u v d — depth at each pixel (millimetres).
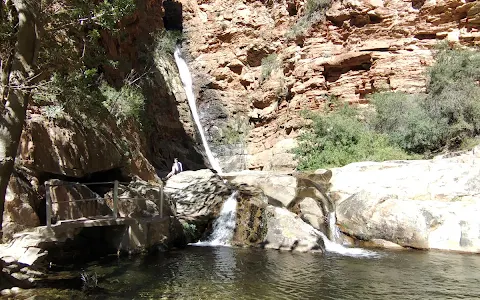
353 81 22219
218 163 26156
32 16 6594
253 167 25328
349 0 22812
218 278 8234
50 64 7852
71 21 7996
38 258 7586
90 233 10492
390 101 19375
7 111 6203
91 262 9266
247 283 7891
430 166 14148
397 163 14852
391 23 21906
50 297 6539
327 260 10086
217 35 29594
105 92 14023
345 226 13297
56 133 10039
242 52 28344
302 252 11172
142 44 24047
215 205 14141
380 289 7625
